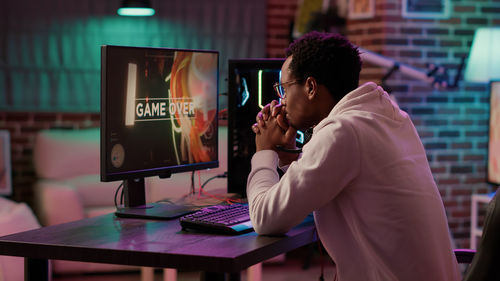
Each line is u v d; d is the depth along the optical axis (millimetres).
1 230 3445
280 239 1499
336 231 1493
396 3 4363
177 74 2025
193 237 1531
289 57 1604
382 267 1421
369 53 4117
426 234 1407
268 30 5000
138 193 1986
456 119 4516
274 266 4246
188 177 4121
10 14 4539
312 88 1540
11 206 3842
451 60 4473
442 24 4441
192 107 2098
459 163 4539
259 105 2213
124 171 1837
